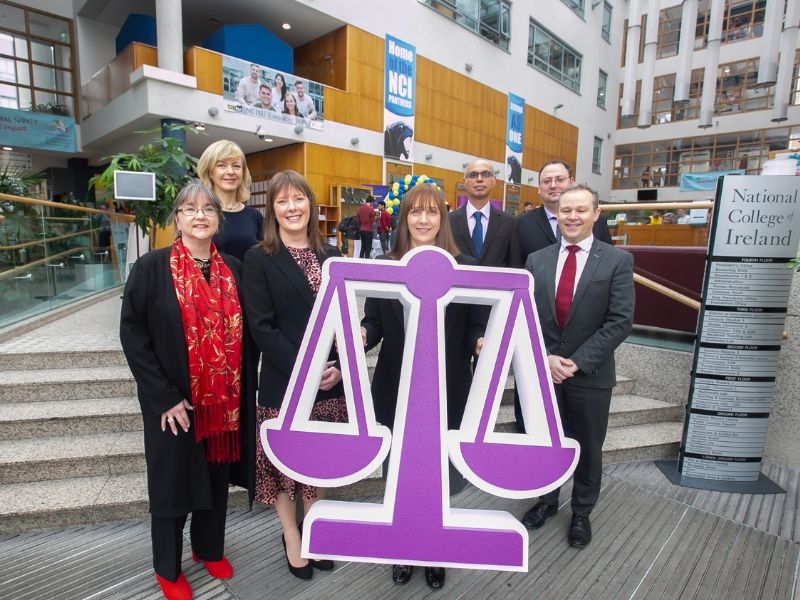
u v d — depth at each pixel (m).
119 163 3.81
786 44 13.23
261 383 1.64
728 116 18.00
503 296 1.35
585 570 1.80
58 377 2.66
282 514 1.69
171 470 1.49
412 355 1.35
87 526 1.97
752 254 2.38
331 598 1.62
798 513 2.23
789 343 2.70
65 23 10.41
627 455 2.75
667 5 18.92
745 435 2.50
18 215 3.63
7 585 1.62
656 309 3.36
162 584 1.57
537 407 1.35
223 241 2.07
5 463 2.09
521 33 14.88
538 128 16.34
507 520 1.33
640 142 20.59
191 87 7.80
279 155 10.21
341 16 9.96
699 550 1.94
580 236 1.92
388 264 1.35
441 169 12.83
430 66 12.15
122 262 6.28
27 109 10.11
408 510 1.33
